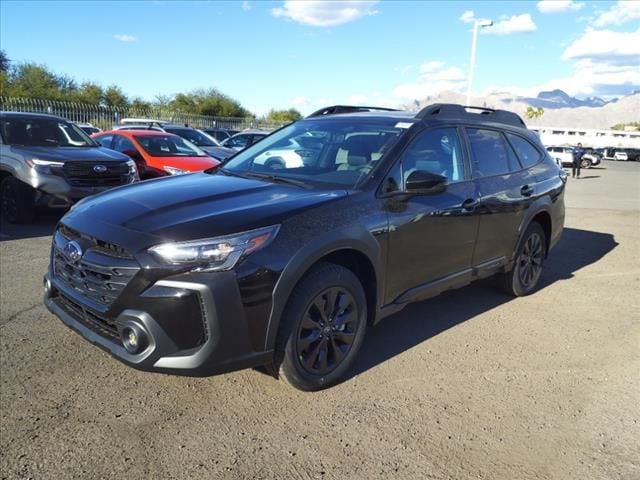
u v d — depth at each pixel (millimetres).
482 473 2629
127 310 2725
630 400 3393
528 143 5406
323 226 3076
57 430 2822
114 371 3471
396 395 3334
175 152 10586
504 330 4504
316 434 2887
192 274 2680
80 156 7754
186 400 3168
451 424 3041
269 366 3137
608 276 6395
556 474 2648
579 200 15312
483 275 4656
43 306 4516
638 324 4758
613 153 59906
